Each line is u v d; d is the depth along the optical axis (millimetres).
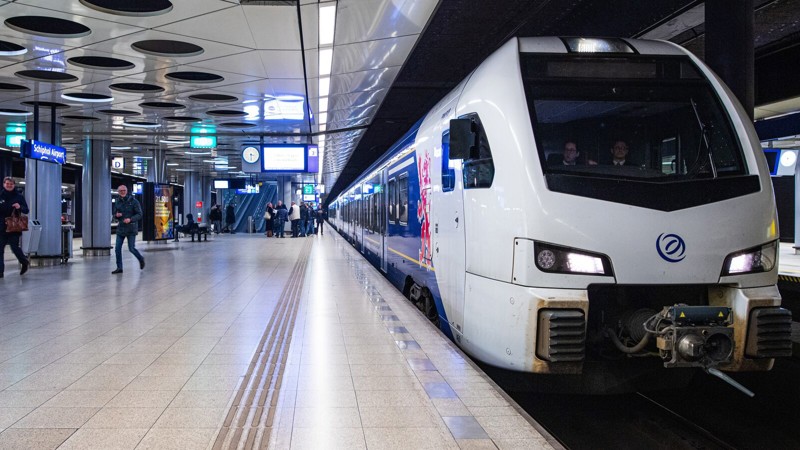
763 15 8578
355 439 3299
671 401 5477
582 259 4188
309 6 6852
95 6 6848
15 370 4719
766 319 4266
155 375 4574
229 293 9117
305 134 17594
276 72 10008
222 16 7160
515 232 4348
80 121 14617
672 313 4125
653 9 7961
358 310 7543
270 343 5691
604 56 4844
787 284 10516
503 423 3553
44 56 8844
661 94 4766
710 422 5039
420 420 3600
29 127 15047
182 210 31500
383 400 3977
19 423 3521
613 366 4648
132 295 8898
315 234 33531
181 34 7832
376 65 10000
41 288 9625
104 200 17344
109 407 3820
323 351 5355
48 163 14023
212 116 14258
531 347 4207
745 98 6316
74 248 21328
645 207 4254
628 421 4922
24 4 6711
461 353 5277
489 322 4707
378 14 7281
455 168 5773
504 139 4590
